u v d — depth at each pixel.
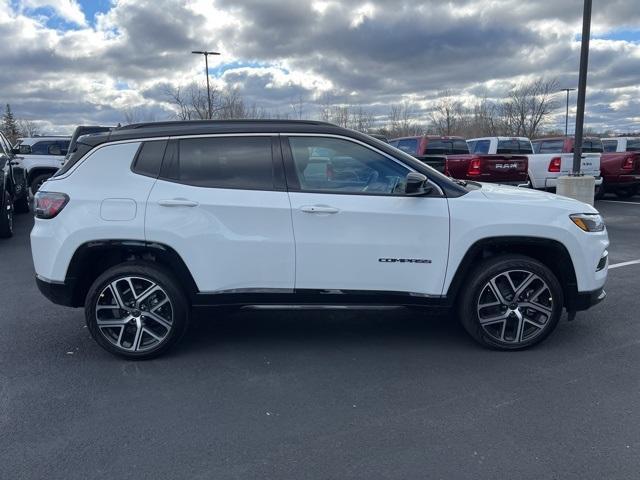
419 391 3.89
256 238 4.30
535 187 14.48
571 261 4.44
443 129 53.62
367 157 4.40
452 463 3.02
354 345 4.76
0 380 4.12
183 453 3.15
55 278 4.39
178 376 4.18
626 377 4.06
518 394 3.82
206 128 4.42
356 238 4.31
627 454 3.08
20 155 15.46
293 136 4.41
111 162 4.39
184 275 4.36
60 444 3.25
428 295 4.43
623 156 15.02
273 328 5.20
